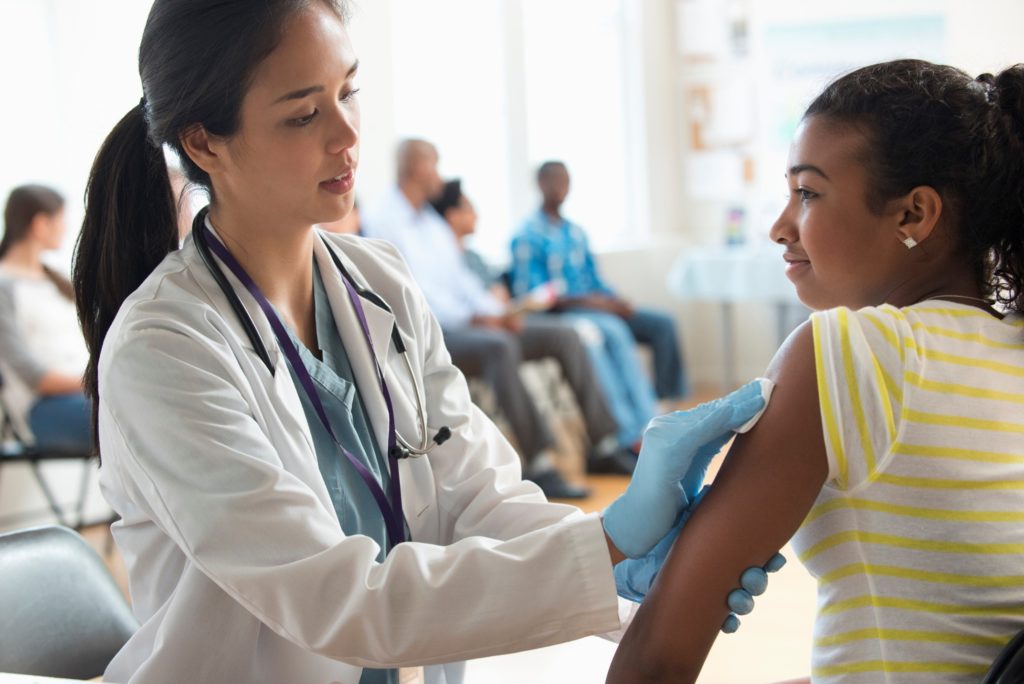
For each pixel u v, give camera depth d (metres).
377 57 5.32
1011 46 6.44
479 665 1.49
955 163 1.07
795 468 1.02
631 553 1.11
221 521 1.13
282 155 1.22
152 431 1.16
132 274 1.36
